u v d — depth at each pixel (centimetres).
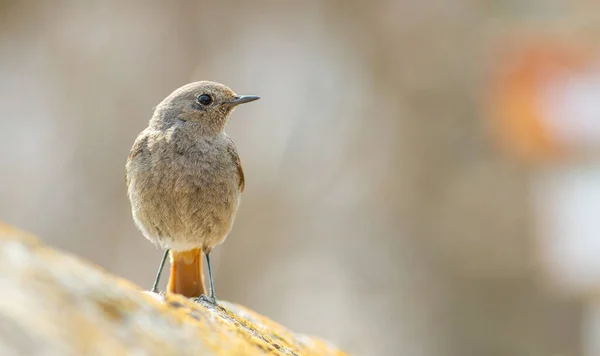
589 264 1611
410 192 1703
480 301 1633
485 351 1616
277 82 1878
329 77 1859
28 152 1841
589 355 1609
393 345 1609
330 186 1761
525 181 1673
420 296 1641
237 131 1811
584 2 1716
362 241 1698
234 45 1905
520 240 1642
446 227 1662
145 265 1703
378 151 1758
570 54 1692
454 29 1772
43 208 1789
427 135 1723
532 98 1689
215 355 383
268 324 654
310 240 1727
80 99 1848
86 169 1803
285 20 1914
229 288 1689
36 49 1911
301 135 1811
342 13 1862
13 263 354
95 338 344
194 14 1894
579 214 1631
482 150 1705
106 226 1756
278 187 1762
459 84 1741
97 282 373
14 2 1880
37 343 324
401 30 1798
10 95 1877
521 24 1739
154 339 368
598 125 1661
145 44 1881
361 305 1655
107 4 1898
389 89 1788
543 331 1616
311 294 1673
